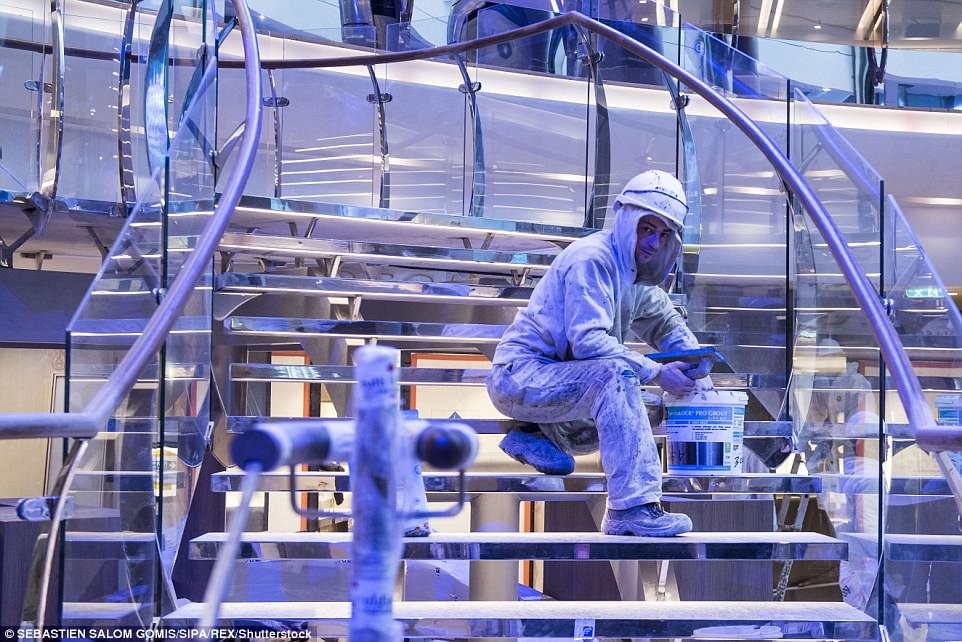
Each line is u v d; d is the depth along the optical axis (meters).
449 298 3.97
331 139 5.62
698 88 3.79
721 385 3.81
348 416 3.87
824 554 2.74
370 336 3.65
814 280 3.44
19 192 4.20
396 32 5.67
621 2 5.29
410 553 2.62
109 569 2.10
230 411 3.68
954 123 7.22
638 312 3.26
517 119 5.36
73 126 4.90
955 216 7.42
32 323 4.31
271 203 4.08
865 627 2.53
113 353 2.18
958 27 8.18
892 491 2.71
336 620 2.41
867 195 3.07
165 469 2.44
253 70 3.13
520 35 4.59
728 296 4.11
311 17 6.33
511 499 3.49
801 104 3.73
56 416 1.70
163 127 3.32
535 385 2.88
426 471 3.09
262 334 3.54
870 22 8.32
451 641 3.21
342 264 5.04
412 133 5.64
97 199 4.93
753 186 4.01
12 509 3.49
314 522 6.26
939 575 2.73
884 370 2.74
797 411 3.57
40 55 4.86
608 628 2.45
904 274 2.94
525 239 5.25
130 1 4.51
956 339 2.63
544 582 4.99
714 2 8.47
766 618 2.51
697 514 3.98
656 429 3.52
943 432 2.10
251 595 4.36
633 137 4.79
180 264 2.71
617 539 2.71
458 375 3.58
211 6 3.25
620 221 3.02
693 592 3.89
